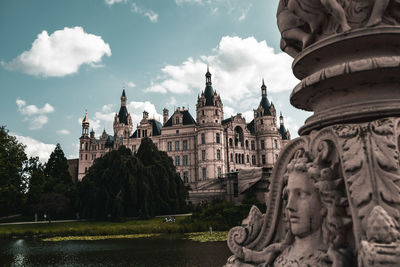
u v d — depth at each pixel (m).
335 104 3.21
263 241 3.56
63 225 36.19
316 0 3.32
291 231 3.19
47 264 15.35
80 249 20.27
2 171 37.62
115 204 39.06
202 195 54.44
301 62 3.50
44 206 42.12
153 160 46.19
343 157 2.69
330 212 2.74
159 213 42.84
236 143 85.31
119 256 16.94
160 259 15.42
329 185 2.78
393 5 3.15
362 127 2.71
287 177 3.19
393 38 2.95
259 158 87.62
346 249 2.67
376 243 2.21
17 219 44.00
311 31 3.45
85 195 43.03
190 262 14.28
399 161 2.51
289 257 3.02
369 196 2.47
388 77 2.92
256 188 41.75
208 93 79.69
